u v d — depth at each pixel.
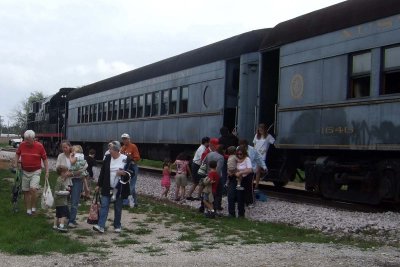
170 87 21.33
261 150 14.07
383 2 11.46
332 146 12.55
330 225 10.35
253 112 16.23
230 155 12.28
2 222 10.41
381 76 11.41
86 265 7.08
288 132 13.99
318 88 13.06
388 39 11.23
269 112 15.45
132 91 25.50
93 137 31.08
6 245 8.29
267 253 7.90
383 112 11.25
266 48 15.04
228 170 12.09
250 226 10.77
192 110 19.42
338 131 12.40
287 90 14.11
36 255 7.70
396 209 12.59
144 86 24.03
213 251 8.12
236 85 17.62
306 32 13.51
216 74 17.91
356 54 12.16
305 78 13.49
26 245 8.23
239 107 16.36
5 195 14.86
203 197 12.11
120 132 26.77
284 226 10.76
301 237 9.60
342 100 12.34
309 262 7.21
